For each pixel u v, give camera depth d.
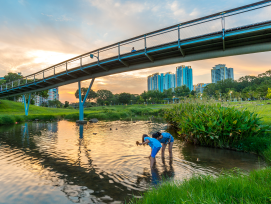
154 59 18.19
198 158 6.86
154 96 133.75
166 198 3.06
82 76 25.77
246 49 13.38
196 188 3.37
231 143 8.52
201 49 15.05
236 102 12.05
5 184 4.95
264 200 2.52
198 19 13.34
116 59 18.75
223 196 2.82
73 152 8.38
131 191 4.34
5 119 24.36
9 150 8.99
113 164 6.45
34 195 4.30
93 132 15.21
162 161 6.64
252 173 4.06
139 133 14.20
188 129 9.91
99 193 4.29
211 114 9.38
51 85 30.16
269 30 11.27
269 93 44.12
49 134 14.43
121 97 126.94
